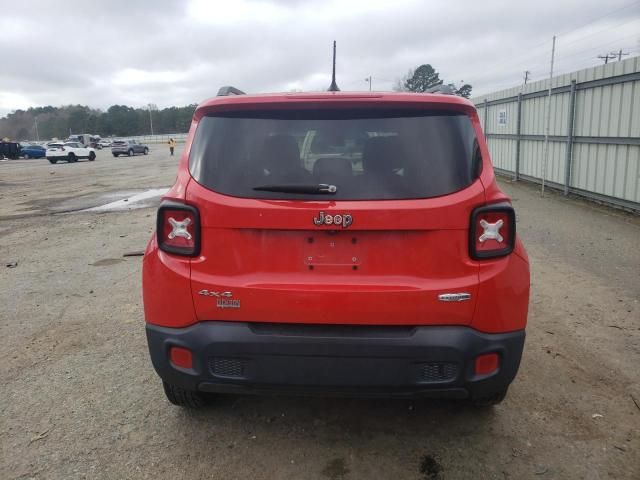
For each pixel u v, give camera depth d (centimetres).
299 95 272
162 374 282
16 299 567
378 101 266
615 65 1027
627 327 463
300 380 260
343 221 252
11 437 310
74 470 280
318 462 285
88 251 803
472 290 254
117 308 532
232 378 266
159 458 289
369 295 254
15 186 2012
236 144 271
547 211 1061
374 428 316
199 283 263
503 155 1733
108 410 339
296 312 258
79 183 2089
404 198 255
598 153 1120
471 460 285
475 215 254
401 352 252
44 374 390
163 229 270
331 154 263
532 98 1467
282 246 260
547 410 334
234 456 291
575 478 270
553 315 494
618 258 693
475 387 263
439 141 263
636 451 291
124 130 13738
